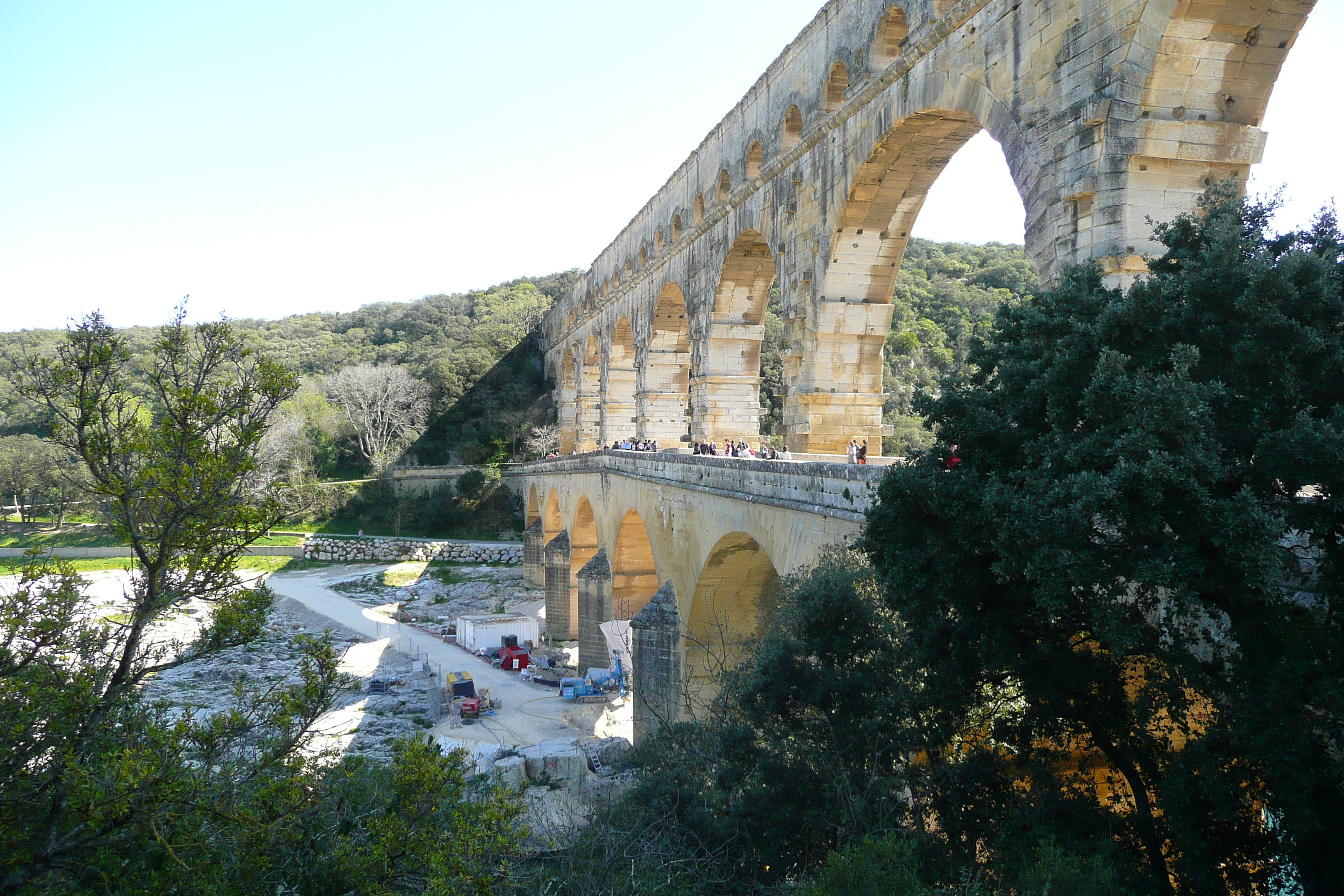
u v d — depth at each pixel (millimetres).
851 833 11109
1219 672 9008
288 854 10805
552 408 97625
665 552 29641
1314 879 7664
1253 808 8633
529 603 61125
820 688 12883
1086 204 14852
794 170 28188
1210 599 8523
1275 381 8414
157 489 9844
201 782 9500
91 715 9336
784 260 28969
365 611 58375
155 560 9977
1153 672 9633
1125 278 14180
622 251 54531
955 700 11133
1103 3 14570
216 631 10383
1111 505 7949
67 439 10070
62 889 8883
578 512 50625
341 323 135625
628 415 58594
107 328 10359
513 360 108375
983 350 11484
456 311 130500
